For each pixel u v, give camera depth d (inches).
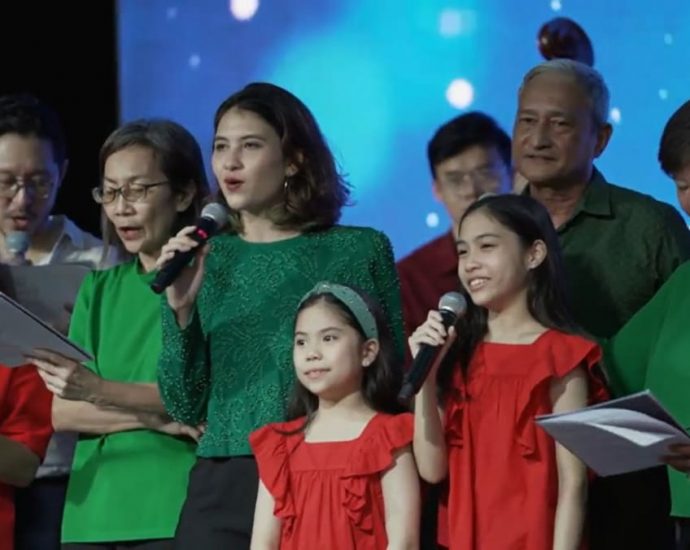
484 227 418.0
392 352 418.0
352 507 402.0
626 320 456.1
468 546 404.8
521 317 417.7
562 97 464.4
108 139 459.5
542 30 559.5
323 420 413.1
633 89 605.6
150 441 443.2
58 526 470.6
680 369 415.5
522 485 406.0
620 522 434.3
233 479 416.2
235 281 426.3
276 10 639.8
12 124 494.0
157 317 452.8
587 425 378.6
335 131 631.8
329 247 427.5
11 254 492.7
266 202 429.7
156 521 437.7
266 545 406.6
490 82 623.8
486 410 410.3
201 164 463.2
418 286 494.3
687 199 416.8
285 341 419.5
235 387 419.8
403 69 629.0
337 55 633.6
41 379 464.4
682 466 385.1
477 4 623.8
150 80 646.5
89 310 458.0
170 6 645.9
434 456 407.2
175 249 411.5
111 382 439.2
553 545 402.9
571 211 465.4
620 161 601.9
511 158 507.5
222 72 642.8
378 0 631.2
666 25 605.6
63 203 638.5
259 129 427.8
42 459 462.6
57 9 646.5
